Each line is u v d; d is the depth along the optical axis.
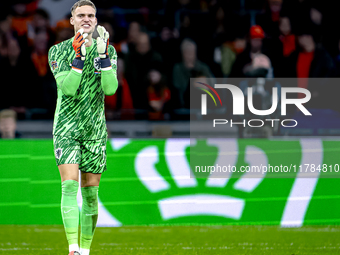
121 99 8.30
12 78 8.34
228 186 5.83
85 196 3.49
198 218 5.81
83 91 3.29
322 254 4.27
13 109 7.89
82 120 3.31
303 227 5.71
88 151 3.38
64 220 3.20
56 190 5.80
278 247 4.58
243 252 4.34
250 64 8.37
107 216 5.77
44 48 8.55
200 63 8.30
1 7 8.82
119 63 8.33
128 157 5.82
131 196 5.80
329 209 5.83
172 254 4.26
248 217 5.81
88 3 3.32
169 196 5.81
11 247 4.59
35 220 5.80
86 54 3.29
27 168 5.80
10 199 5.77
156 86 8.30
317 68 8.55
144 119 7.98
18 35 8.55
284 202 5.83
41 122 7.41
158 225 5.80
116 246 4.66
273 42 8.77
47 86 8.33
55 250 4.45
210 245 4.69
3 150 5.79
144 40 8.44
